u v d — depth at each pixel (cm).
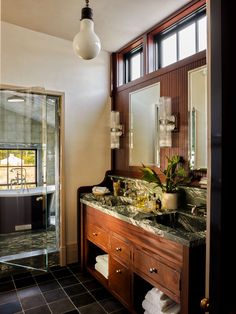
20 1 204
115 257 203
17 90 254
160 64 246
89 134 294
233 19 77
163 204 207
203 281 138
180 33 223
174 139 222
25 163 296
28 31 256
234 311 77
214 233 78
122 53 297
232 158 77
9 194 299
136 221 174
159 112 233
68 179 281
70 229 283
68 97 279
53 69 271
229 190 77
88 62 291
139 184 254
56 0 202
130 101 277
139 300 183
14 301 211
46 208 287
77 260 286
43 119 275
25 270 263
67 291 227
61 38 274
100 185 295
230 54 76
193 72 204
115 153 304
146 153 255
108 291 221
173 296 145
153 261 161
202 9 201
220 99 75
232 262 78
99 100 300
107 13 216
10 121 285
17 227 296
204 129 195
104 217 220
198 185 199
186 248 135
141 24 235
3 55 246
